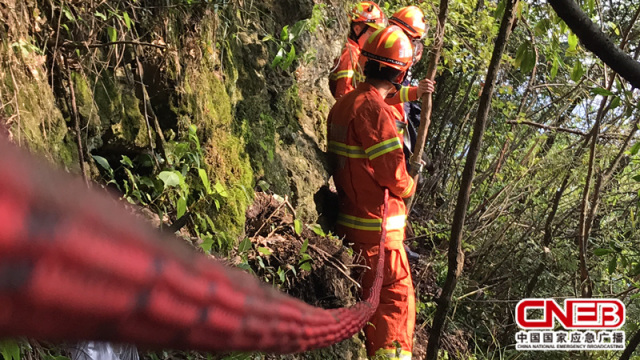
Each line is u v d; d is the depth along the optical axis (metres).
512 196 6.45
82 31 2.31
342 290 3.62
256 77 3.71
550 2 1.41
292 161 3.87
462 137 7.21
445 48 5.75
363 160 3.86
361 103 3.87
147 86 2.71
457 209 3.03
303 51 4.09
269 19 4.05
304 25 3.36
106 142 2.47
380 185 3.81
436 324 3.18
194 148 2.89
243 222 3.04
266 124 3.69
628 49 5.11
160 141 2.66
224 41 3.44
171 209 2.66
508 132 6.11
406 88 4.45
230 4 3.60
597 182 5.05
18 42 1.95
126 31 2.54
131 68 2.63
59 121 2.14
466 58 6.21
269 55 3.93
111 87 2.49
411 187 3.85
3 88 1.83
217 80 3.23
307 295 3.38
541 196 6.51
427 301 5.41
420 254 5.96
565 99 6.46
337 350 3.46
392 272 3.78
